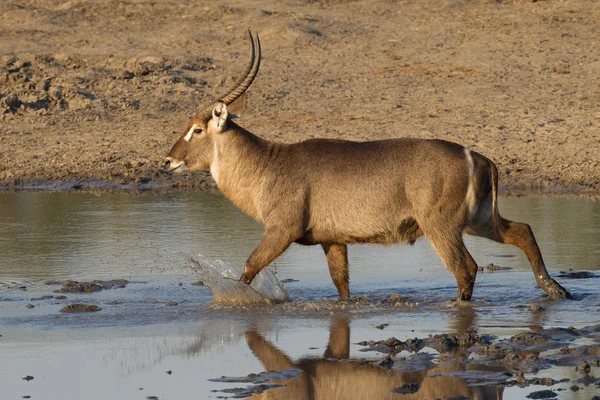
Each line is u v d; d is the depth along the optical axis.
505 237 30.50
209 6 92.50
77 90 70.56
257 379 22.50
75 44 83.19
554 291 30.42
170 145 60.62
